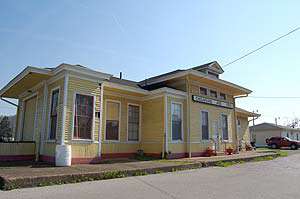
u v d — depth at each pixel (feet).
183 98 58.23
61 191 23.47
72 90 40.70
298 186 26.63
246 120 94.89
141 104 58.54
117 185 26.68
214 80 61.87
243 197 21.59
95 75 43.06
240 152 74.38
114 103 53.62
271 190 24.53
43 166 35.68
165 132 52.70
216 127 65.57
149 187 25.64
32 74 42.16
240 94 75.00
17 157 43.06
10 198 20.62
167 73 73.20
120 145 53.01
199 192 23.39
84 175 29.45
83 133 41.29
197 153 58.44
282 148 117.08
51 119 42.93
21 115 57.41
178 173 36.27
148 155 55.06
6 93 57.21
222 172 37.35
